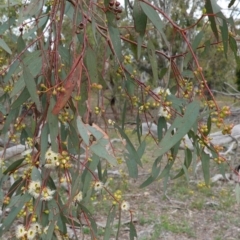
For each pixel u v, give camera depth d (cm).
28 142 134
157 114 137
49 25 119
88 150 102
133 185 481
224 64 716
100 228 341
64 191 257
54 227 115
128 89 151
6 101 161
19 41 138
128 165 143
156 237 341
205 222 386
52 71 119
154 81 134
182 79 141
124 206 131
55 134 111
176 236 351
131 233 147
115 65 149
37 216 116
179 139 110
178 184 484
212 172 521
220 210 416
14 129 150
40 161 117
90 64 115
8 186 269
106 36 127
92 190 127
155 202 432
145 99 150
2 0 195
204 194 459
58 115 115
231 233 362
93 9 123
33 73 118
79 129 100
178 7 520
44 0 120
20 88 122
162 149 110
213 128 537
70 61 127
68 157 111
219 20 124
